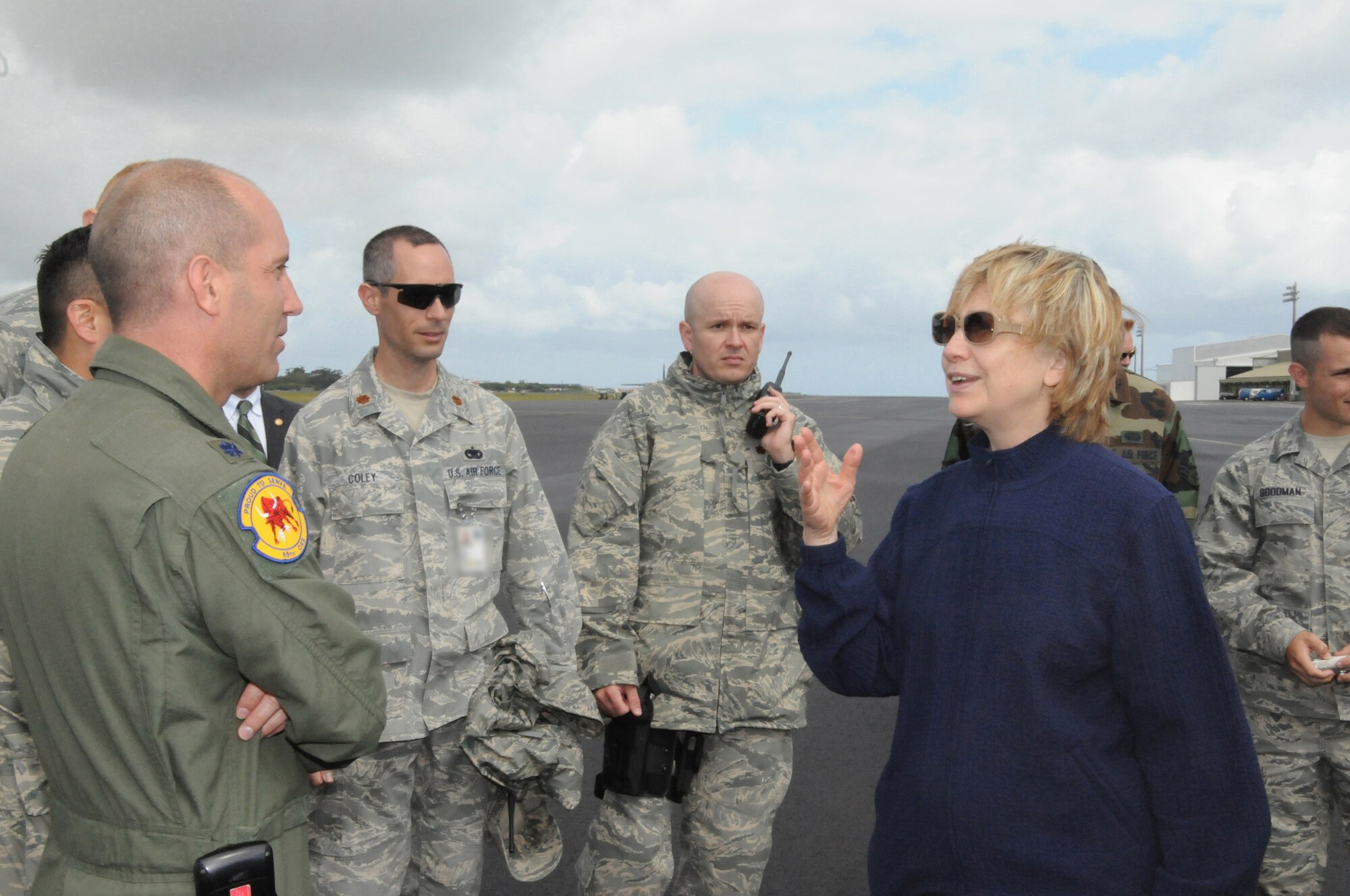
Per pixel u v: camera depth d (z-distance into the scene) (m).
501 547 2.38
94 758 1.18
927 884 1.35
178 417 1.25
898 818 1.39
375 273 2.29
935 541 1.42
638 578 2.53
